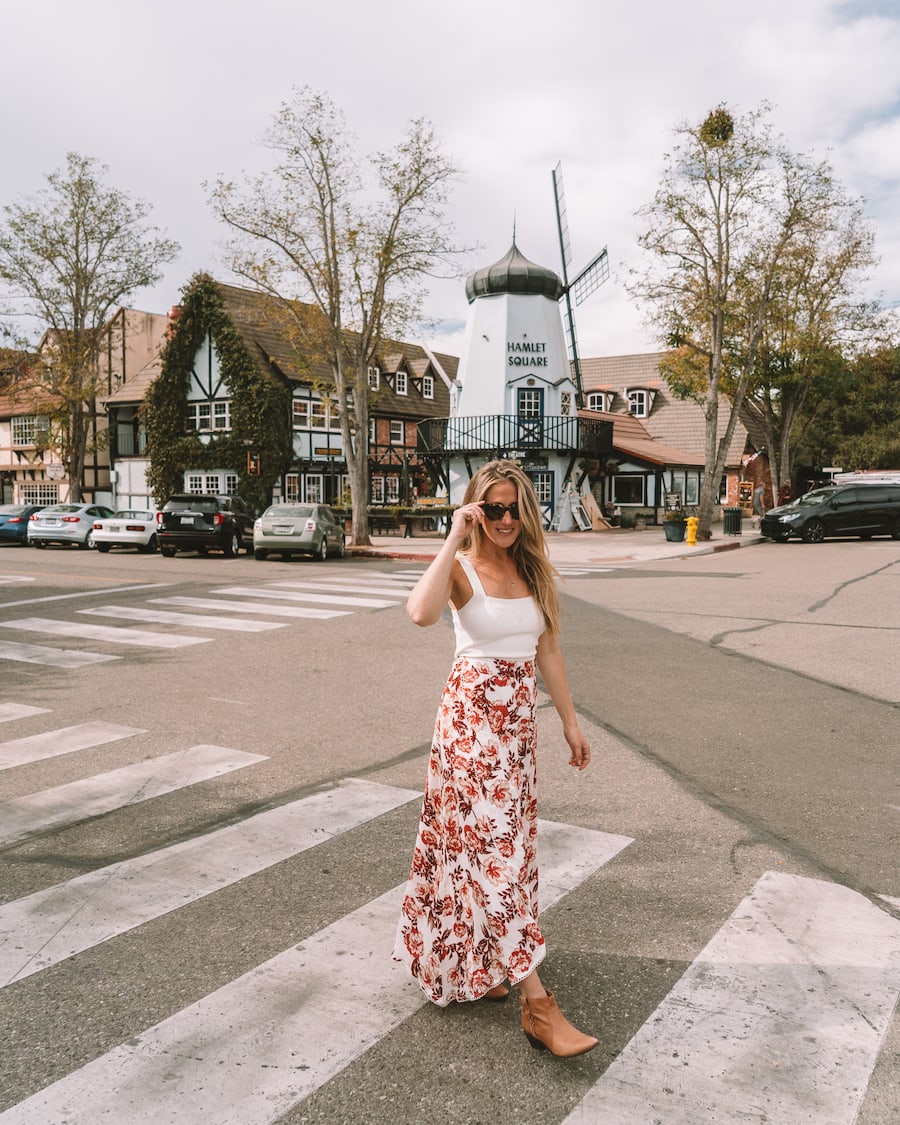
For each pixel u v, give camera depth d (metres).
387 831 4.47
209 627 11.23
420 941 2.95
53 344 38.12
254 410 39.25
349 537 33.81
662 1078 2.54
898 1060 2.61
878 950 3.26
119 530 26.22
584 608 12.84
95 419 44.28
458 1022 2.83
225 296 40.44
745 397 37.31
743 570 18.45
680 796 5.02
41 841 4.36
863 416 49.78
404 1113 2.39
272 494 40.12
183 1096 2.45
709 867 4.03
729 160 25.98
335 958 3.21
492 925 2.76
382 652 9.52
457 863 2.87
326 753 5.88
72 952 3.25
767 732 6.34
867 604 12.73
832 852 4.20
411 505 37.47
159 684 8.02
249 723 6.66
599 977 3.09
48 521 28.88
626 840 4.36
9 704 7.29
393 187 25.59
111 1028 2.77
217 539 24.38
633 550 25.06
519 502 2.88
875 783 5.22
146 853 4.19
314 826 4.54
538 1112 2.40
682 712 6.92
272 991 2.99
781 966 3.15
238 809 4.80
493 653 2.85
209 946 3.29
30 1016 2.84
